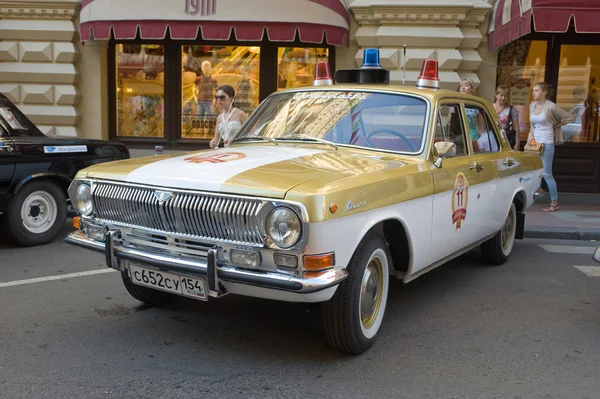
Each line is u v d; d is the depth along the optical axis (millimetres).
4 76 10977
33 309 4648
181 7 9695
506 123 8547
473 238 5227
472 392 3400
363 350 3861
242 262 3346
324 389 3385
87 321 4398
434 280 5738
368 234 3688
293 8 9672
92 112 11305
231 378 3500
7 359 3703
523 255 6891
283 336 4160
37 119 11117
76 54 11008
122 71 11539
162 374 3535
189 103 11570
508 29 9164
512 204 6273
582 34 10492
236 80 11430
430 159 4371
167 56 11414
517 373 3670
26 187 6621
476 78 10469
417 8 10195
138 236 3760
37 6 10742
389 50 10391
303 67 11258
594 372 3713
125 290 5180
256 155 4055
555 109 8898
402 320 4574
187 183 3480
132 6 9789
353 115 4633
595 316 4773
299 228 3160
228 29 9703
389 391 3381
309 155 4066
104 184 3877
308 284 3199
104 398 3223
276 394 3311
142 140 11648
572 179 10820
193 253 3510
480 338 4242
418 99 4602
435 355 3912
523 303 5074
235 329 4281
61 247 6789
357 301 3631
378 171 3809
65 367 3604
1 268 5852
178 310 4656
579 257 6844
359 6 10336
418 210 4121
